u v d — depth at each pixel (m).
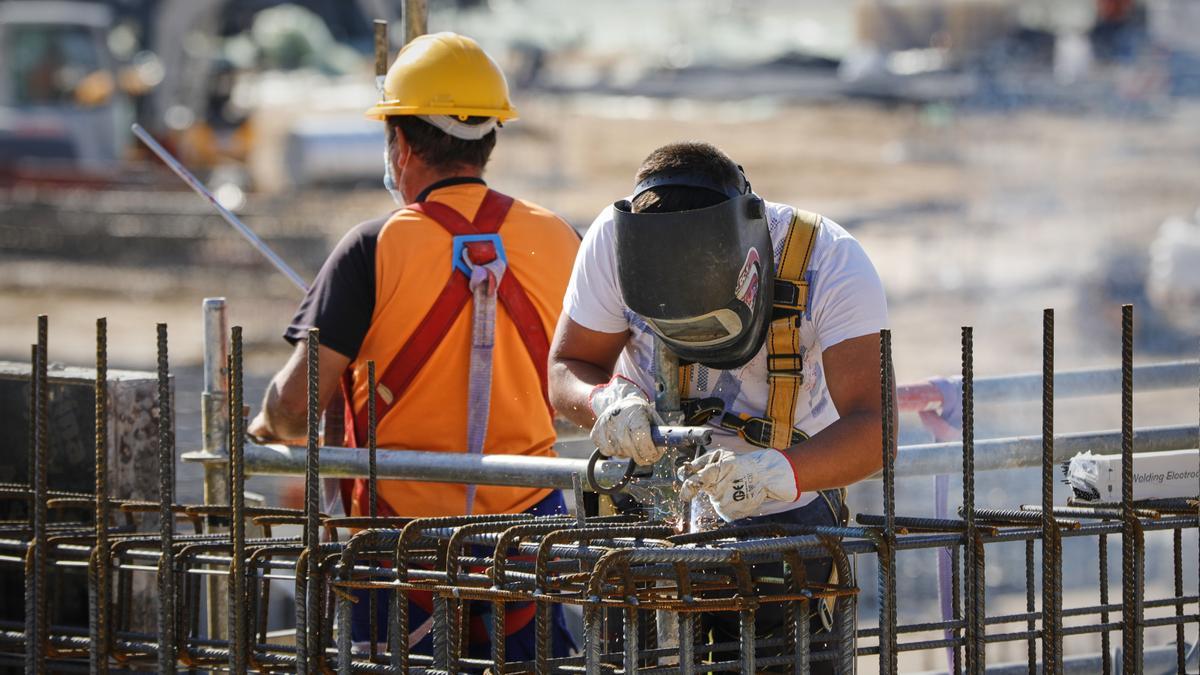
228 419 12.93
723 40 182.25
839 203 100.75
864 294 9.88
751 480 8.95
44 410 9.81
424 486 12.96
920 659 23.00
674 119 144.38
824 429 9.48
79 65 94.38
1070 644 23.11
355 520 10.25
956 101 143.25
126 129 98.44
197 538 10.30
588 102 155.12
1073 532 9.54
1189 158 110.88
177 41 109.12
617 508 10.84
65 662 11.30
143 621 13.13
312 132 100.31
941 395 13.36
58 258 75.81
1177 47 140.25
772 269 9.66
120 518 13.23
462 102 13.17
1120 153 113.56
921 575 26.14
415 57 13.41
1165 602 9.91
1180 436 11.80
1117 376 13.76
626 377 10.87
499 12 188.75
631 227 8.99
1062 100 139.25
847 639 8.76
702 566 8.95
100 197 86.31
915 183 107.44
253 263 73.69
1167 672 13.77
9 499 13.64
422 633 12.23
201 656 9.98
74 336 61.19
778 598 8.46
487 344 12.89
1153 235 81.62
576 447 17.28
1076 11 190.75
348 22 173.38
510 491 13.21
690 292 9.02
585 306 10.75
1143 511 10.18
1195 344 59.03
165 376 9.38
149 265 74.19
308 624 9.15
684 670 8.40
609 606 8.47
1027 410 25.98
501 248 13.07
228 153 102.69
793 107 152.25
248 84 140.75
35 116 92.81
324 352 12.71
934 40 172.75
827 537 8.65
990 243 81.75
